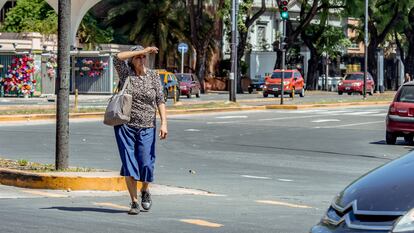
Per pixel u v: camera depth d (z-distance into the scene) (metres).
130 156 14.56
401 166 8.62
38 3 88.31
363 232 7.85
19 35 71.00
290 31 99.50
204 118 48.66
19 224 13.34
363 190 8.25
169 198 17.42
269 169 24.52
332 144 34.03
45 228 13.06
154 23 94.44
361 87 89.44
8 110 45.69
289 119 48.78
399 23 110.56
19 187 18.36
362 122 47.12
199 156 27.98
